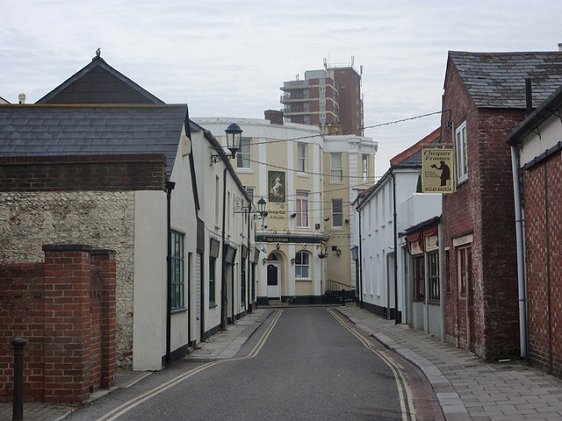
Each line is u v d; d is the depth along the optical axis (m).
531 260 14.00
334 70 104.19
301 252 53.47
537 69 16.84
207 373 14.16
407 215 27.02
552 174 12.36
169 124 17.19
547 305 12.92
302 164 54.41
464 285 17.94
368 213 41.66
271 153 52.22
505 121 15.45
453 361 15.60
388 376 13.94
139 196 14.82
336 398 11.15
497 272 15.19
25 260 14.72
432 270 22.98
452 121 18.09
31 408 10.19
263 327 29.27
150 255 14.73
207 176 22.52
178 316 16.84
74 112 17.78
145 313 14.68
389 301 32.97
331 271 56.50
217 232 25.47
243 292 36.62
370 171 58.78
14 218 14.84
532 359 14.11
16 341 9.36
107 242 14.78
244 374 13.97
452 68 17.78
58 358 10.59
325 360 16.72
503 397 10.96
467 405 10.46
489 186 15.32
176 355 16.56
